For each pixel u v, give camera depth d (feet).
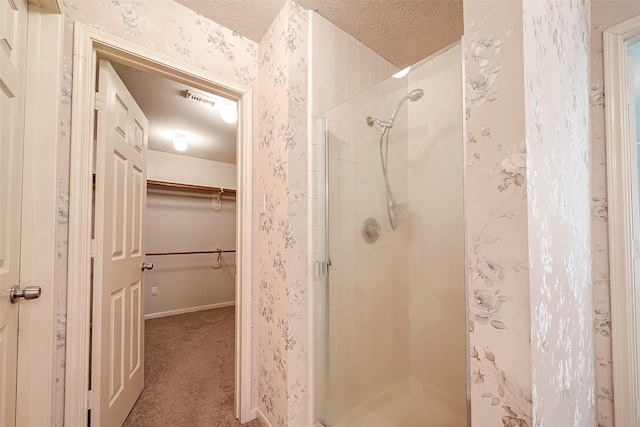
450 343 3.43
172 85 6.81
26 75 3.10
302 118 4.51
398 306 3.96
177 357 7.30
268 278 4.77
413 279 3.84
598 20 3.89
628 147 3.66
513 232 1.90
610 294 3.67
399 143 3.94
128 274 4.97
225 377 6.25
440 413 3.52
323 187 4.68
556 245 2.40
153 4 4.21
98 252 3.95
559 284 2.44
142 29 4.10
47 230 3.17
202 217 12.88
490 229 2.03
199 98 7.42
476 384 2.08
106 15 3.81
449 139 3.38
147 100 7.54
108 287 4.17
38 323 3.09
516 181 1.89
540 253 2.02
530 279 1.83
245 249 5.01
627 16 3.67
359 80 5.38
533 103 1.98
